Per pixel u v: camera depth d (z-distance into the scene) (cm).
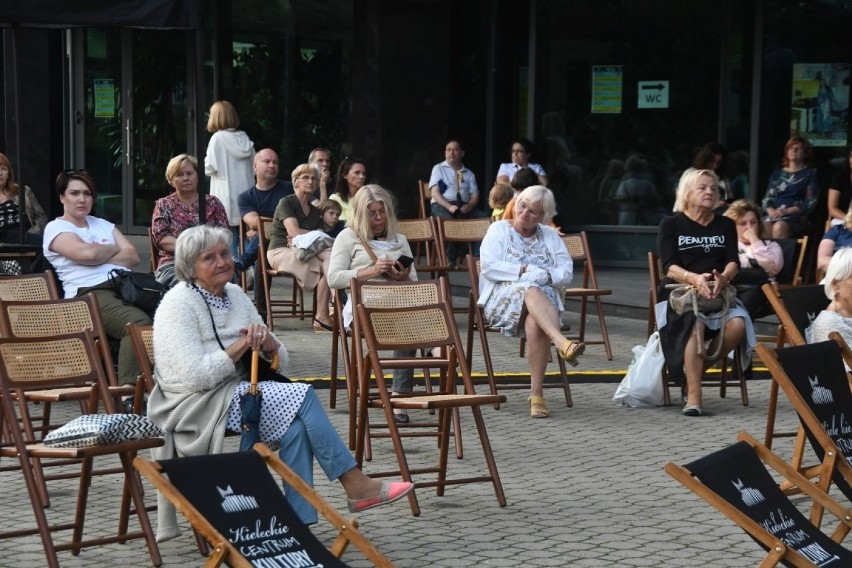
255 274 1406
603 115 1844
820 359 694
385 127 1875
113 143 2194
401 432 947
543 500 773
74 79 2197
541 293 1006
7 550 667
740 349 1044
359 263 981
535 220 1025
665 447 909
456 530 711
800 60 1739
